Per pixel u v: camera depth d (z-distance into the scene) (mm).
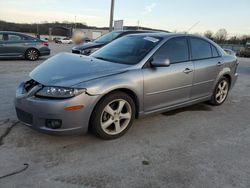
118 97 3615
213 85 5219
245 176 2955
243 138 3994
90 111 3371
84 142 3578
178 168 3055
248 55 29203
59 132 3277
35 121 3322
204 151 3506
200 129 4270
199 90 4891
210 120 4703
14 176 2760
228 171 3041
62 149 3361
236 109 5465
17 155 3168
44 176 2785
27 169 2895
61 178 2766
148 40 4402
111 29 15773
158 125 4340
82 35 16203
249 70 12438
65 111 3209
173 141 3770
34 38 12727
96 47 9711
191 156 3352
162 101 4227
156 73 4008
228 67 5465
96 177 2809
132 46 4406
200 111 5188
